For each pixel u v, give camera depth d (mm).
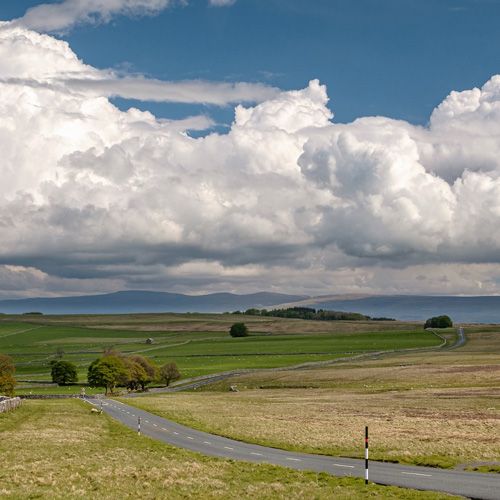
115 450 47656
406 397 109250
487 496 30281
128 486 33250
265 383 163875
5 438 52562
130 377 170125
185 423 71625
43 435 55688
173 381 187250
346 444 52250
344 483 34094
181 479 35156
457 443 51188
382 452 47281
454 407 88688
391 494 30734
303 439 55969
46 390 173875
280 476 36625
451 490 31969
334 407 93812
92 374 165750
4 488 31734
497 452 46062
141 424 71062
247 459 44344
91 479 35125
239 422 72562
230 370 199125
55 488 32125
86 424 68688
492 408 86000
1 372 145750
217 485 33656
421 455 45000
